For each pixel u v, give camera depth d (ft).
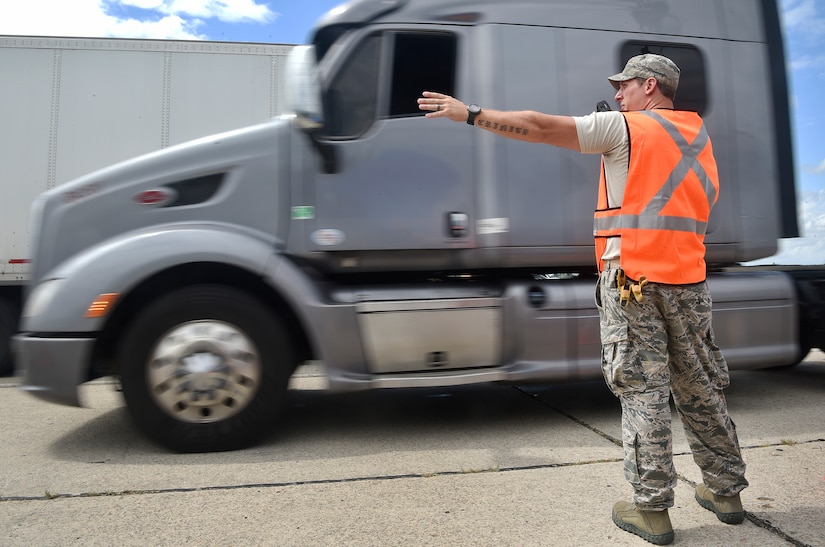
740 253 14.14
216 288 11.71
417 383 12.23
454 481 9.99
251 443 11.95
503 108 12.88
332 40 12.66
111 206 11.94
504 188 12.82
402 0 12.82
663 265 7.61
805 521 8.32
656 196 7.67
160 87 20.34
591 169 13.30
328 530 8.18
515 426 13.42
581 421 13.80
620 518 8.15
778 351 14.30
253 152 12.28
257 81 20.85
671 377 8.20
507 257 12.89
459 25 12.93
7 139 19.75
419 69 12.82
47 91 19.94
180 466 10.85
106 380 19.06
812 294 14.88
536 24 13.24
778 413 14.37
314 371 20.45
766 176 14.46
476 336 12.73
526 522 8.39
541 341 12.89
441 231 12.68
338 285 12.82
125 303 11.96
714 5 14.46
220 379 11.51
